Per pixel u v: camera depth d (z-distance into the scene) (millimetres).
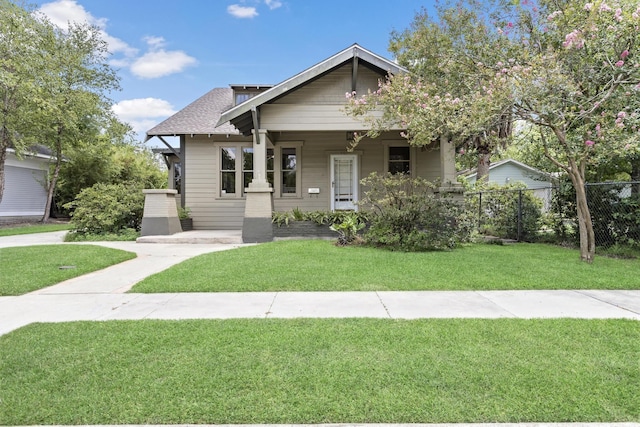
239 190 11938
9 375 2387
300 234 9445
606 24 5320
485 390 2170
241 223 11945
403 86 7062
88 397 2113
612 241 7711
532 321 3379
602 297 4266
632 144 5586
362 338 2975
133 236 10359
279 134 11469
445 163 8742
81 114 15828
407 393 2139
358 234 9211
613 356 2609
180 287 4754
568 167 6605
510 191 10016
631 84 5637
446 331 3121
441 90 7352
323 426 1878
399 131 10711
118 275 5684
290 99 9055
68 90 15055
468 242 8742
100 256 7105
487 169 13047
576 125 6320
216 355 2648
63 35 15820
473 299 4195
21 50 12273
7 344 2895
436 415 1943
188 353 2688
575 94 5695
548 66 5473
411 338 2965
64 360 2590
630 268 5754
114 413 1968
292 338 2977
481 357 2594
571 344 2828
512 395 2115
